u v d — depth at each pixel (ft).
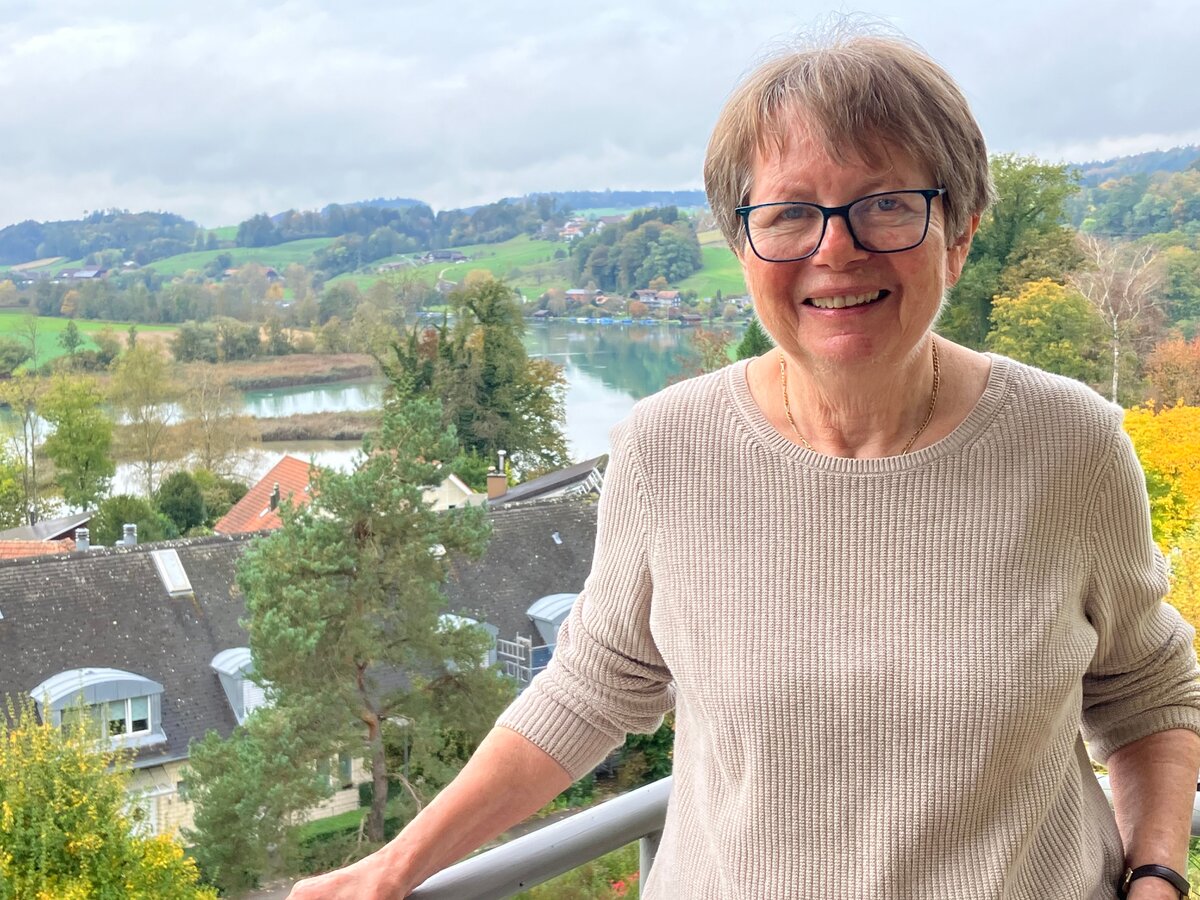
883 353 3.37
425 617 30.83
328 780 29.01
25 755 19.94
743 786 3.63
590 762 4.09
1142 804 3.75
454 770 30.58
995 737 3.34
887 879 3.44
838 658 3.47
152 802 28.89
